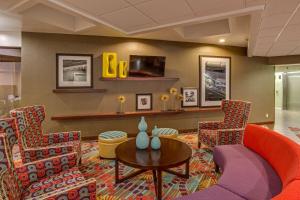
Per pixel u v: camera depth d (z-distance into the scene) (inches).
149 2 102.7
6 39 172.1
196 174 114.7
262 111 249.3
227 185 70.9
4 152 57.4
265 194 65.3
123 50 190.1
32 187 69.6
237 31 171.9
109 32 170.7
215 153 112.2
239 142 136.9
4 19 131.6
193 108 214.1
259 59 244.5
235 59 231.5
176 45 205.9
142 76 191.8
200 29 183.0
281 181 72.5
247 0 97.7
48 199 58.0
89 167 125.3
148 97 199.8
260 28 130.7
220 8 108.5
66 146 102.9
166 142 119.2
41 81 171.8
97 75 185.0
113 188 100.8
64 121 178.4
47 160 78.7
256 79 243.8
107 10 112.8
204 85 217.8
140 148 107.2
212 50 219.9
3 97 217.8
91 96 184.9
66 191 60.7
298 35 148.5
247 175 77.7
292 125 247.3
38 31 165.8
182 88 209.5
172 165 88.7
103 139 137.0
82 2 102.9
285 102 380.5
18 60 201.3
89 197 64.9
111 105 190.4
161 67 196.4
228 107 162.1
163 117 205.2
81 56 179.9
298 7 97.1
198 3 102.6
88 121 184.7
